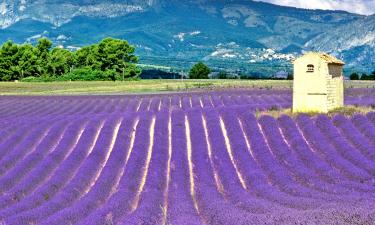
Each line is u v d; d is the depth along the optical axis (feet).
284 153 111.24
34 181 94.89
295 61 140.77
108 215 70.38
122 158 112.57
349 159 107.24
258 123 136.26
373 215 53.36
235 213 65.16
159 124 138.21
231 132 128.77
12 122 147.43
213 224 63.46
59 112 180.96
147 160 113.29
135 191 90.53
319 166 100.89
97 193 86.33
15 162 109.81
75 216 71.46
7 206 81.92
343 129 126.82
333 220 52.47
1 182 93.71
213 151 116.26
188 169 105.19
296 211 61.98
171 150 119.55
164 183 96.27
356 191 83.71
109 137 127.54
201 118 143.33
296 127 129.39
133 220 65.87
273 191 84.07
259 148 115.55
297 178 95.30
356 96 194.29
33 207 80.48
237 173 103.65
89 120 144.97
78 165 109.09
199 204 78.28
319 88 138.92
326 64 137.90
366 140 117.50
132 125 138.51
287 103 167.63
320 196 78.18
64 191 87.61
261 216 59.11
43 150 117.60
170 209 74.43
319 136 120.88
